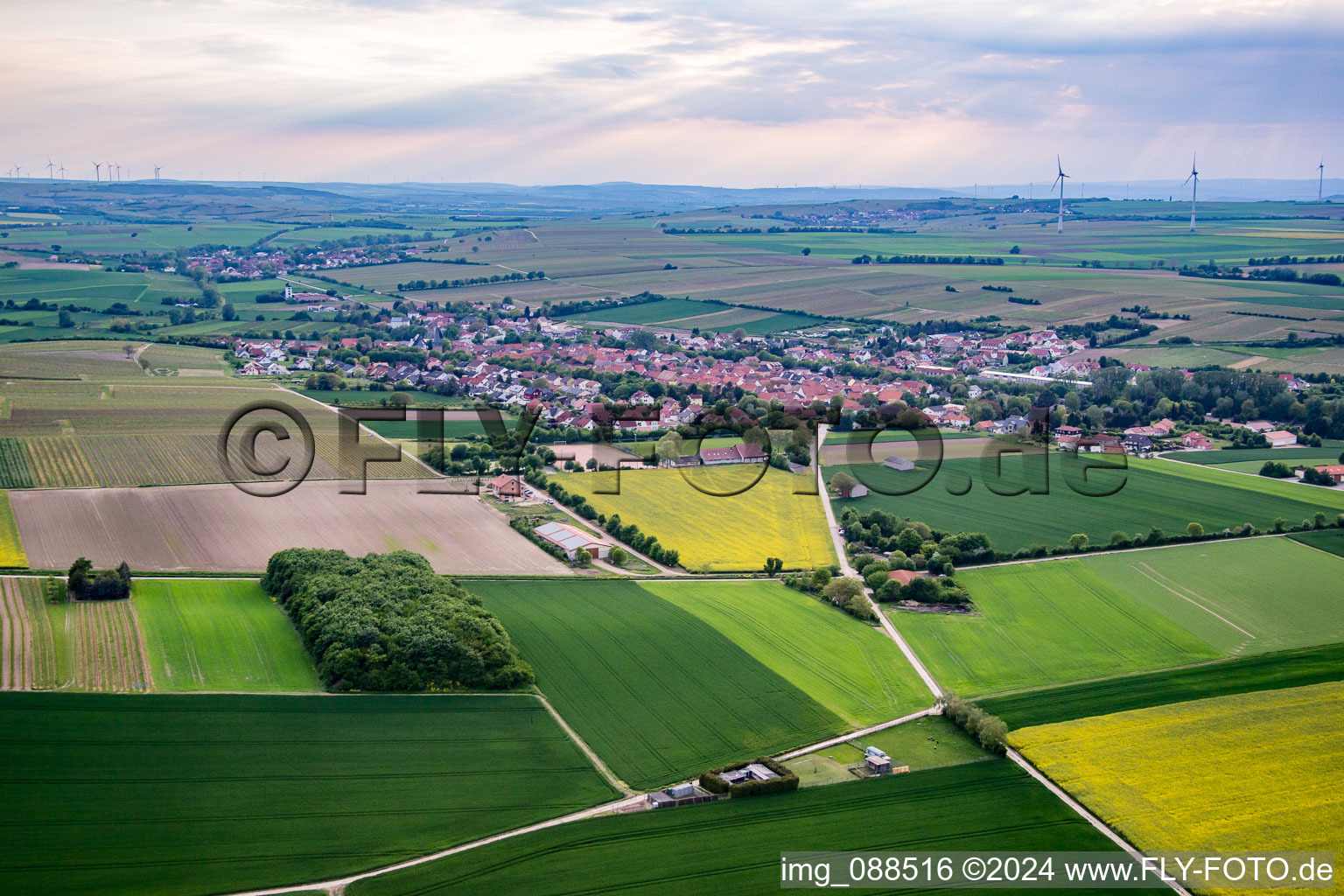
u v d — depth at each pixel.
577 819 90.88
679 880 82.50
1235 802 94.81
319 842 86.12
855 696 116.19
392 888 80.88
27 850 82.56
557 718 108.25
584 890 81.12
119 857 82.69
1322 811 93.31
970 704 110.62
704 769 99.62
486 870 83.31
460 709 108.69
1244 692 117.31
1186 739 106.25
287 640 122.06
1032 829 90.75
